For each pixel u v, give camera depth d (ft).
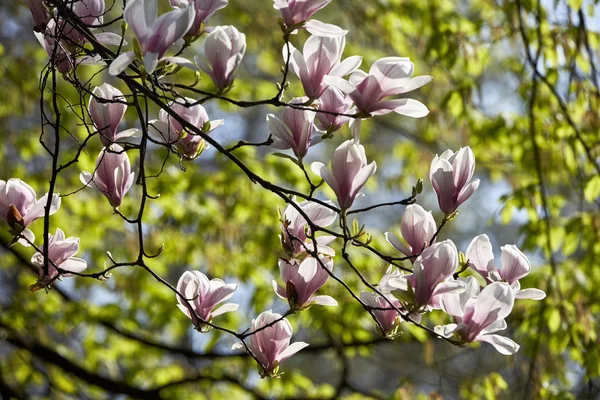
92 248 21.36
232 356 19.94
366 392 20.24
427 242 7.13
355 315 18.47
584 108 17.94
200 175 20.06
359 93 6.82
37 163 23.31
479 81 19.07
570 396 16.88
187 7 6.31
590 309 18.75
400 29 22.84
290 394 20.97
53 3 7.72
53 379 21.94
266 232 20.15
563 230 18.67
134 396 19.97
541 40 17.66
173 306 20.51
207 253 20.63
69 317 19.95
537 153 17.58
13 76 21.52
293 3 6.86
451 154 7.18
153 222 20.42
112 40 7.64
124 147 7.88
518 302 18.97
